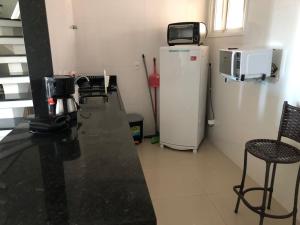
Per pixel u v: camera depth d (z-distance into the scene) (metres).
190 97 3.13
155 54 3.55
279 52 2.07
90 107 2.14
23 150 1.25
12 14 3.28
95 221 0.74
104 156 1.17
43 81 1.67
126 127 1.60
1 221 0.75
